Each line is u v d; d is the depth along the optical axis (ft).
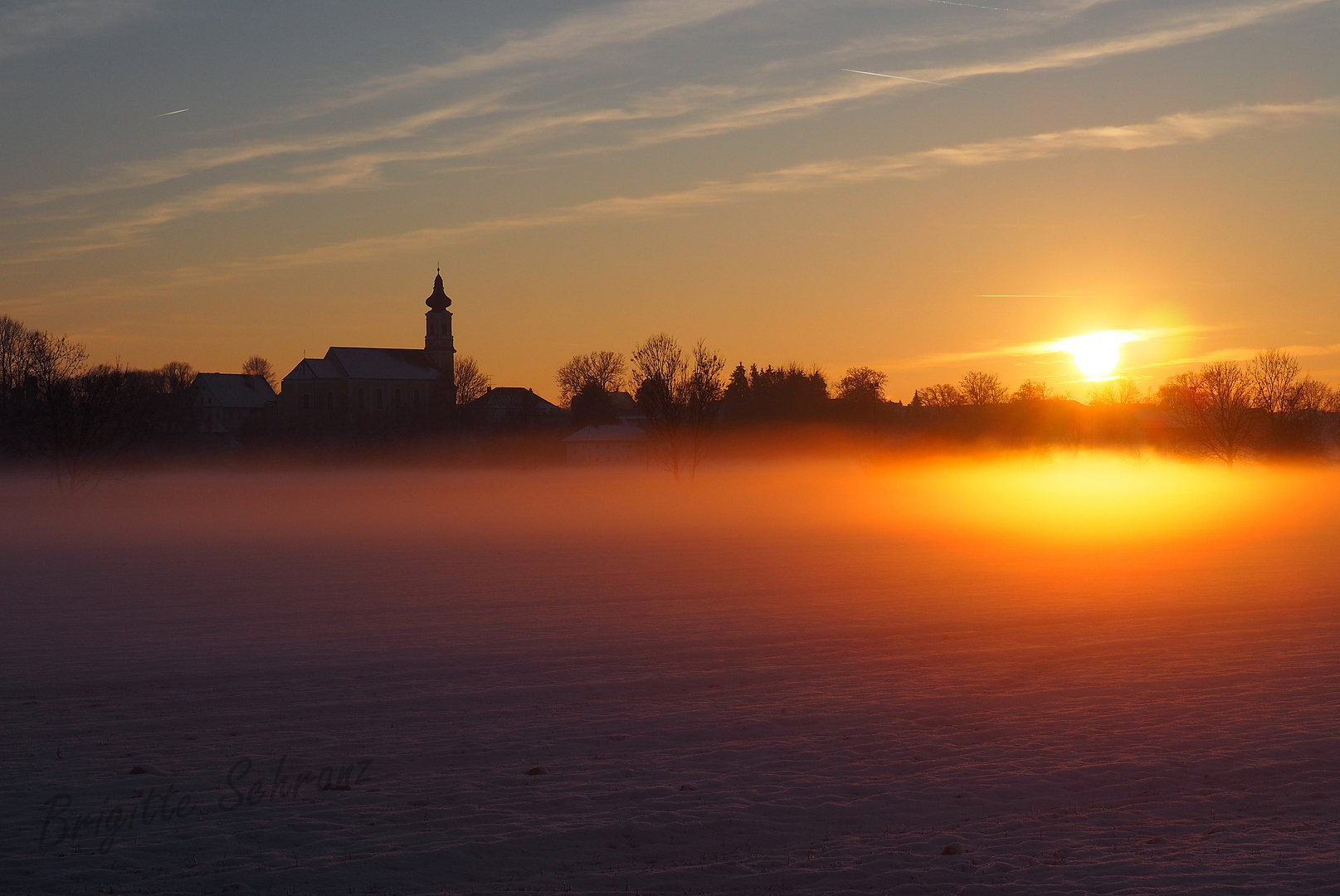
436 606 112.78
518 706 67.10
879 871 40.22
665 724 62.49
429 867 40.57
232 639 92.68
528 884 39.11
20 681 74.84
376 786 50.67
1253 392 408.26
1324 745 57.21
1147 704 66.90
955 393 577.84
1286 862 40.86
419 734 60.29
